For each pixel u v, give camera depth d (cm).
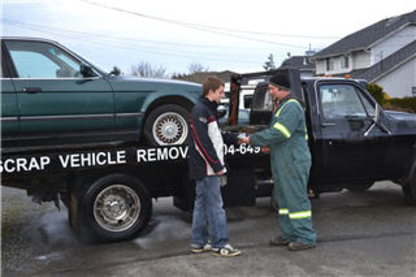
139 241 480
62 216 608
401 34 3272
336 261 404
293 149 430
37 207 662
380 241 462
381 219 555
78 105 477
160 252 441
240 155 527
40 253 445
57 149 481
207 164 416
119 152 466
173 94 520
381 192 729
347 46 3494
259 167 573
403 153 604
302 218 434
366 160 586
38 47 475
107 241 469
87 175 467
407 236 480
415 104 2253
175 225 547
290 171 430
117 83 499
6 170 421
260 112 631
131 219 482
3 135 447
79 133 481
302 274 373
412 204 626
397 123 604
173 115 525
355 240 467
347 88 581
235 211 614
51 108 464
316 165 559
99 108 487
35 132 461
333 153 564
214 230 424
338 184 591
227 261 409
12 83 450
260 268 389
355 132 575
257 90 640
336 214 583
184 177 506
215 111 425
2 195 749
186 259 418
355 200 670
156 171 520
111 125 495
